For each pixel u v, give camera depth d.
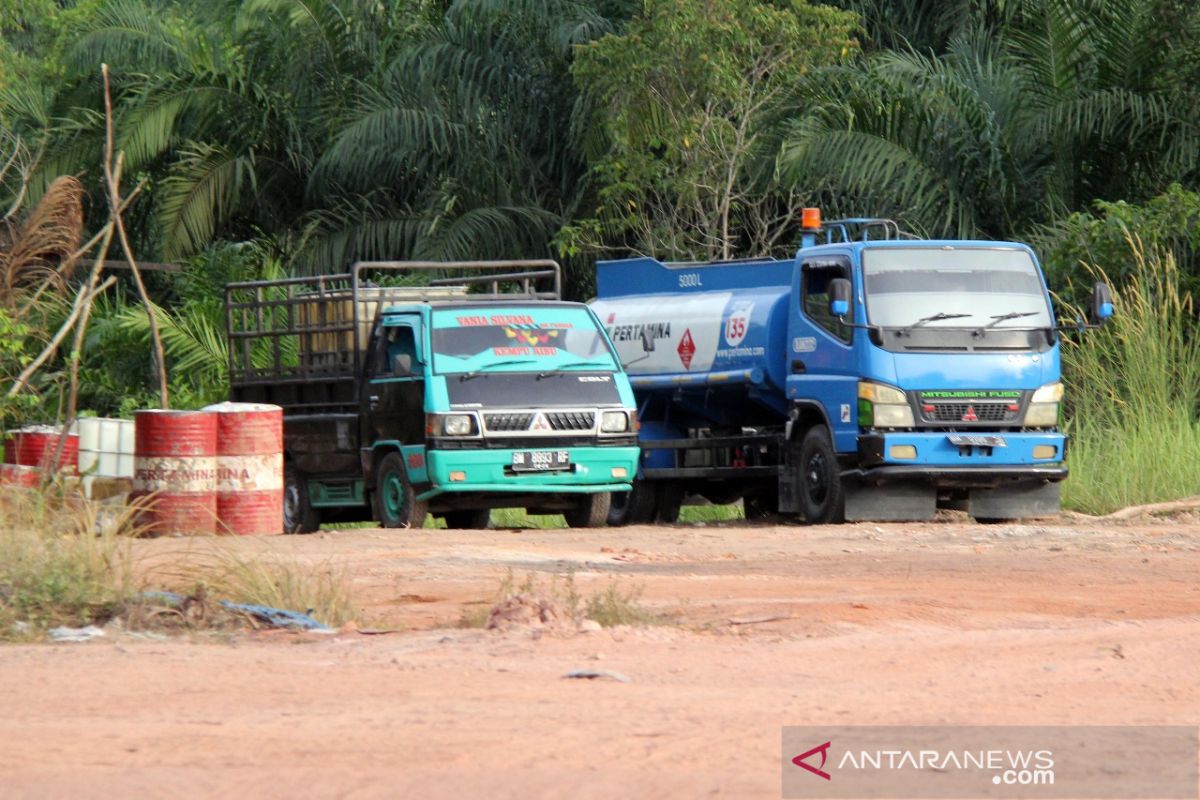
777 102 71.81
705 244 72.44
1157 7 68.38
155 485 42.75
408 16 87.75
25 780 14.35
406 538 41.56
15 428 53.56
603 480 48.91
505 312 50.00
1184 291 62.34
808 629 24.22
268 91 89.94
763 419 56.53
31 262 60.53
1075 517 50.59
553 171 84.50
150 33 96.25
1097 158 71.50
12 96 95.88
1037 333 50.16
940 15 81.44
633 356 58.53
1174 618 26.09
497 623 24.25
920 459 48.47
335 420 52.62
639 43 69.56
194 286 80.31
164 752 15.45
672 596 28.88
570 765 14.88
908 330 49.09
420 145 82.75
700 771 14.69
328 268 84.81
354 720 17.02
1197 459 53.19
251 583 27.06
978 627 24.91
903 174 69.38
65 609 25.41
